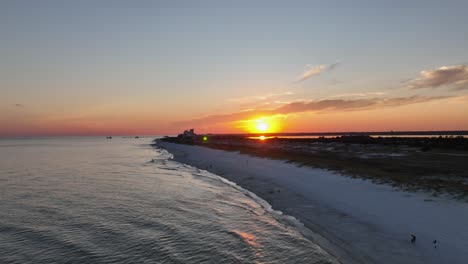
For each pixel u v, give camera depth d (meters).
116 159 73.69
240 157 61.81
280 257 14.24
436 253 12.79
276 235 17.17
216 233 18.08
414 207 18.88
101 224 20.42
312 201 23.25
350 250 14.05
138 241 17.09
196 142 156.38
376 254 13.30
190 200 27.08
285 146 94.75
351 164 39.09
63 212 23.64
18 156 84.31
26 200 28.00
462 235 14.23
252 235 17.41
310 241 15.80
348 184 27.17
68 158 77.19
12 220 21.62
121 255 15.22
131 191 31.81
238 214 21.97
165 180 39.16
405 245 13.88
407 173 30.27
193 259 14.52
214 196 28.48
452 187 22.52
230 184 34.69
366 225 16.92
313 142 113.00
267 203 24.42
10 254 15.53
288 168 40.31
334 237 15.80
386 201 20.78
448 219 16.36
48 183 37.56
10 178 42.12
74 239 17.61
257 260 14.13
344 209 20.25
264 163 48.50
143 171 49.00
